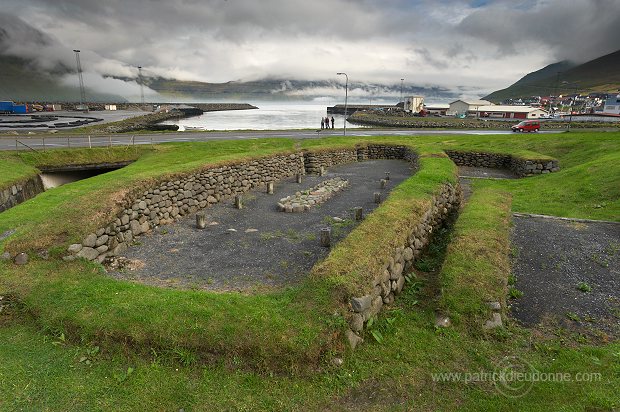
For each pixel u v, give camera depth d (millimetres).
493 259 7465
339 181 18922
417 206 10102
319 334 5379
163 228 11523
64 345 5789
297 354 5168
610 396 4492
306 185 18594
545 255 8977
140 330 5641
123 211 9961
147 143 29906
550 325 6246
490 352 5484
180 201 12766
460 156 26734
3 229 9781
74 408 4703
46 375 5219
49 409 4684
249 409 4664
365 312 6020
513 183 19656
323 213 13328
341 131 48438
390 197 10875
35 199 12680
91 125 57375
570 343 5738
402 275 7832
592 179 15930
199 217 11547
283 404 4723
